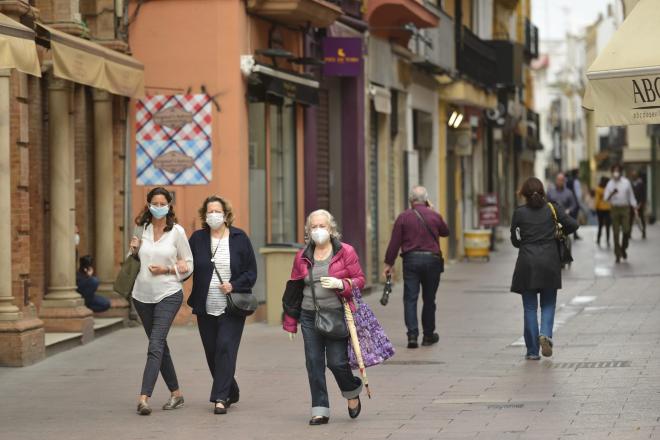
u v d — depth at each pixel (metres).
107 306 24.56
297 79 29.06
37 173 22.94
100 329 24.17
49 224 23.67
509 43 56.84
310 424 15.09
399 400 16.70
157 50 26.64
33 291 22.86
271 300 26.31
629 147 96.00
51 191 22.92
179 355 21.83
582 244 50.88
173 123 26.53
